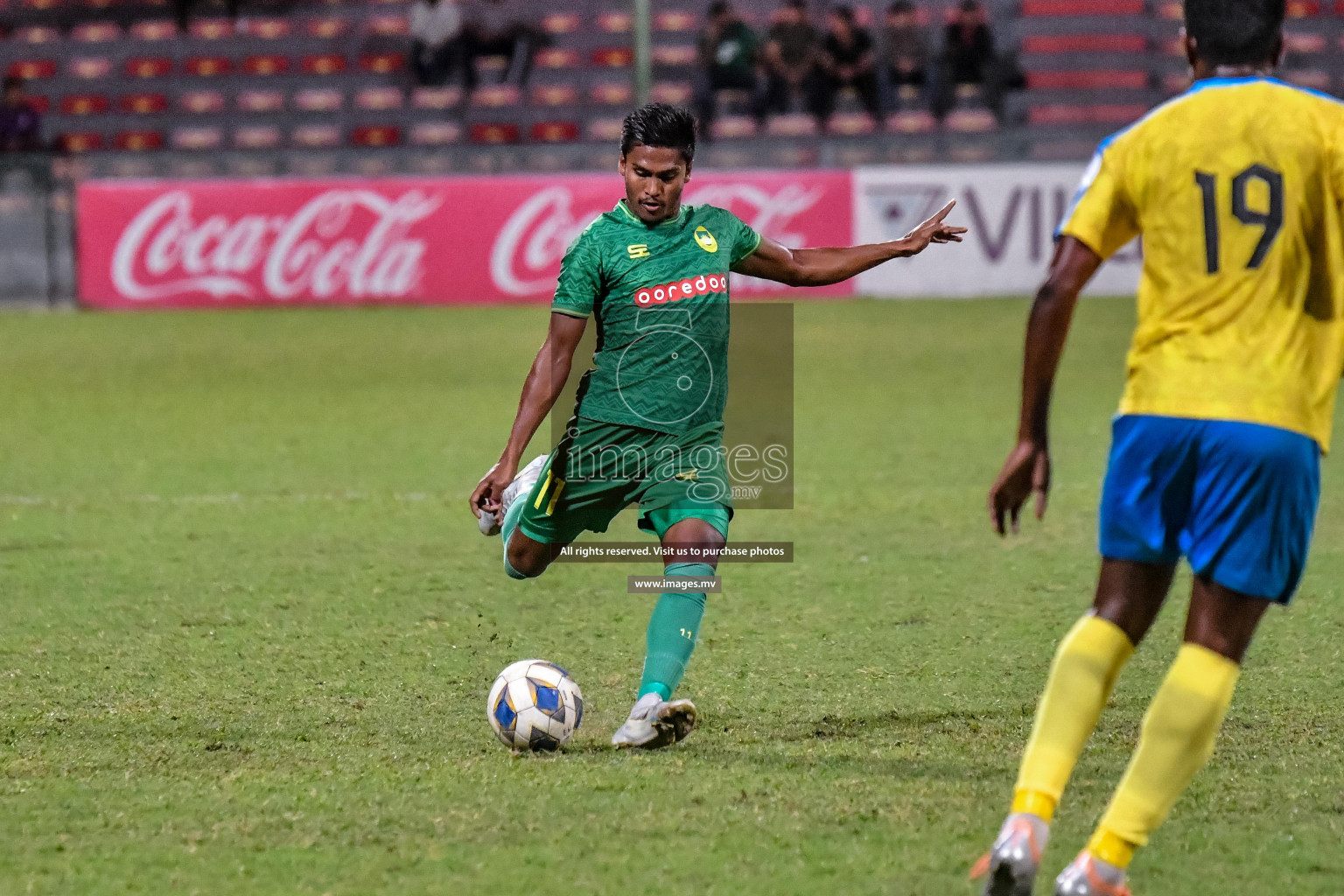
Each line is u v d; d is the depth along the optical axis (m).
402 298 65.69
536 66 84.88
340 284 65.75
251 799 14.20
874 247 16.52
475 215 65.31
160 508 30.28
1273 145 11.42
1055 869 12.55
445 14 82.50
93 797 14.30
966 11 77.31
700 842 13.06
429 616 22.05
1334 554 25.70
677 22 87.00
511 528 16.92
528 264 65.44
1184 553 12.08
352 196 65.31
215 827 13.48
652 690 15.63
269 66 86.62
